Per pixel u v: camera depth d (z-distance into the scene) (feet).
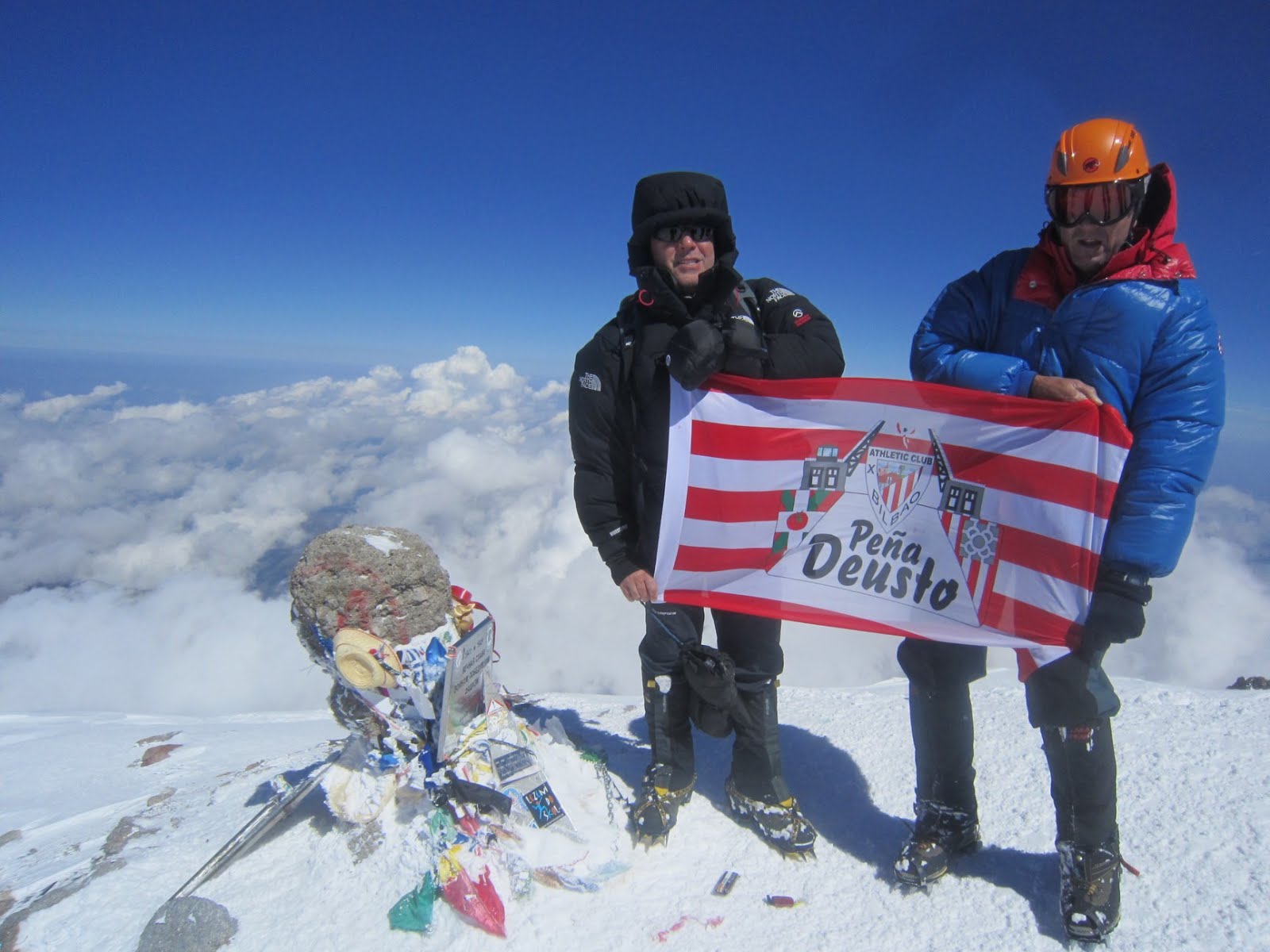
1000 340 7.11
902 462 7.65
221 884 8.10
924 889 7.49
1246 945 6.41
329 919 7.46
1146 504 6.18
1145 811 8.49
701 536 8.27
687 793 8.75
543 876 7.60
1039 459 6.75
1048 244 6.73
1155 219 6.38
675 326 7.97
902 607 7.60
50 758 14.78
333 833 8.33
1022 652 6.88
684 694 8.50
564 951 6.91
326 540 8.06
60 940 7.56
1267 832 7.71
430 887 7.36
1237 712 10.63
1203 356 6.10
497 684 9.83
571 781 8.79
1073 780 6.71
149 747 15.17
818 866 8.01
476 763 8.05
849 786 9.72
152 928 7.34
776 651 8.44
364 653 7.68
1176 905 6.98
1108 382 6.40
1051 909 7.10
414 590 8.18
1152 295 6.18
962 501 7.30
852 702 12.78
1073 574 6.60
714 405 8.10
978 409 7.09
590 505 8.19
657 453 8.17
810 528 8.06
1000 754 10.07
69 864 9.29
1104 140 5.93
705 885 7.77
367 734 8.41
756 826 8.56
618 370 8.06
